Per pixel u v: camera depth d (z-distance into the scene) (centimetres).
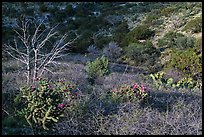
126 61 1905
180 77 1161
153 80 1004
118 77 1043
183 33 2162
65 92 625
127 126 519
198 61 1192
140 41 2223
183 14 2439
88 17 2684
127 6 2897
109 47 1970
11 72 970
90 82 941
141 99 649
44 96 528
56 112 515
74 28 2505
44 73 957
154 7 2777
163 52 1947
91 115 554
